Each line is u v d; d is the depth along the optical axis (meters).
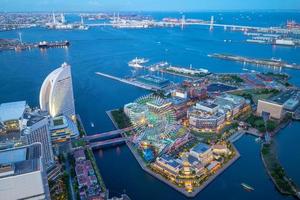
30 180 185.12
